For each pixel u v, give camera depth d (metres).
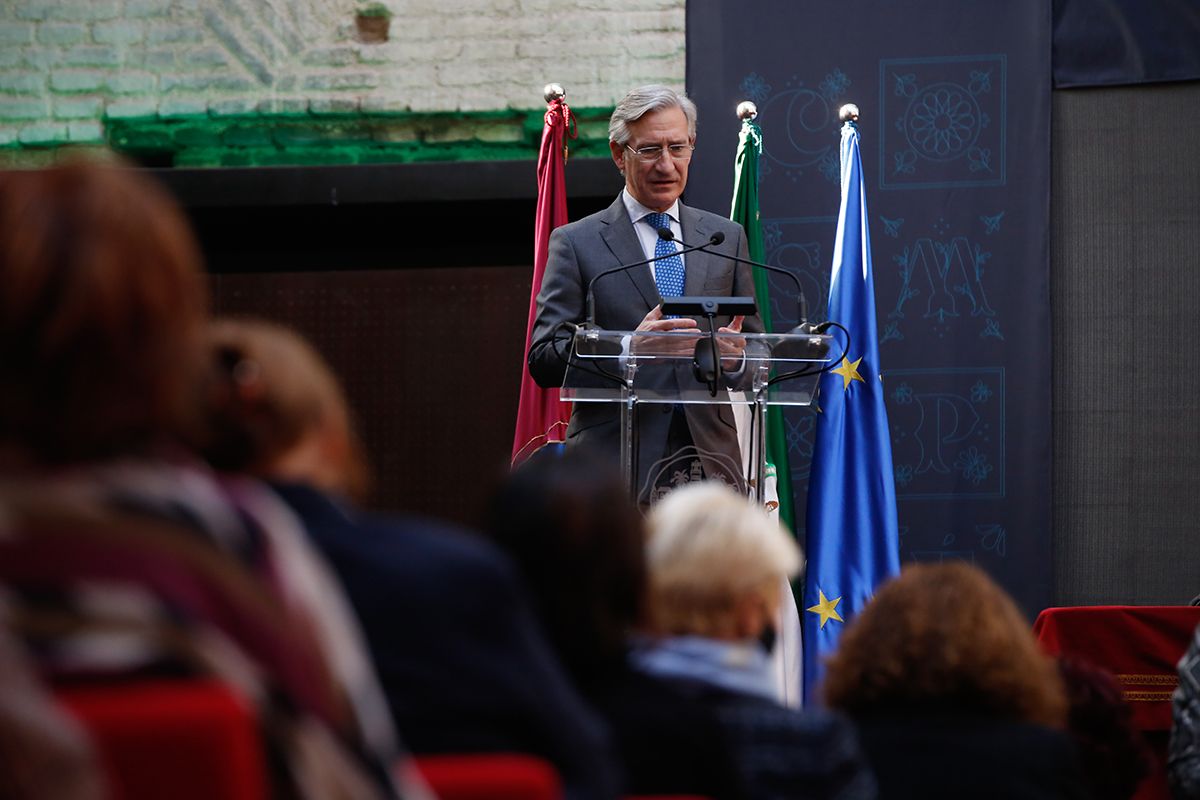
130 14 13.45
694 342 7.88
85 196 2.29
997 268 12.15
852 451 10.95
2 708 1.92
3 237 2.24
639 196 9.51
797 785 4.10
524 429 10.98
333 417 3.33
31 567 2.12
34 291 2.22
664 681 4.09
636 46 13.05
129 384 2.29
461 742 2.91
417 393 14.05
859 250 11.23
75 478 2.24
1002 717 4.73
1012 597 12.01
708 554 4.52
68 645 2.08
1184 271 12.08
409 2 13.27
